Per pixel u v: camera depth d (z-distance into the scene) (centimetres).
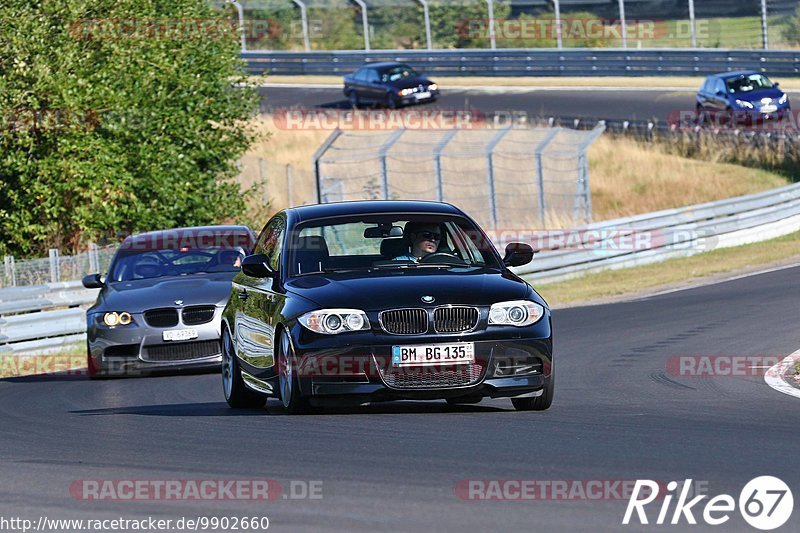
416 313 2461
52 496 1827
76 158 6488
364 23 15625
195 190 7344
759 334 4131
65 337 5138
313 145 11562
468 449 2073
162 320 3944
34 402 3350
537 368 2511
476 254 2767
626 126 11662
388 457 2019
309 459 2030
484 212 9831
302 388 2480
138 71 6988
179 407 3069
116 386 3741
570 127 11400
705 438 2156
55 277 5559
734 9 14462
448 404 2805
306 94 14412
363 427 2366
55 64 6456
